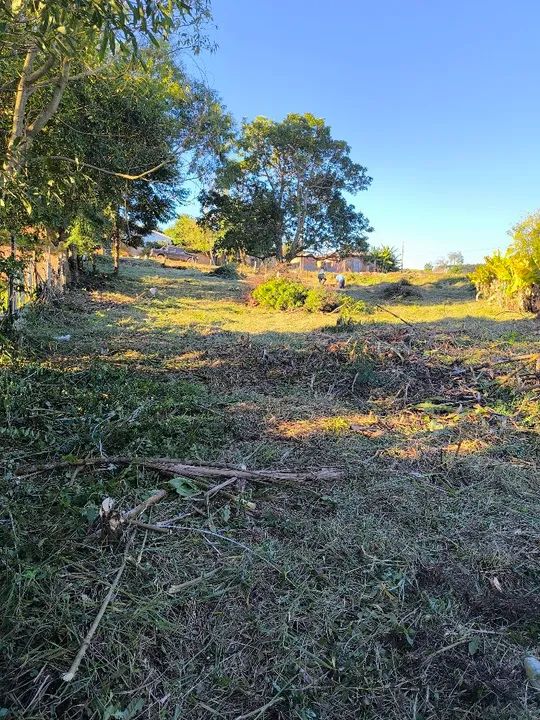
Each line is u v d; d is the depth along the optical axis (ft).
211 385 16.79
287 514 8.34
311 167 75.61
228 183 47.01
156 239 178.50
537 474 10.44
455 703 5.09
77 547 6.86
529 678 5.35
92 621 5.60
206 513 8.13
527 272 42.65
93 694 4.83
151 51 24.38
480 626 6.11
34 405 12.05
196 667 5.32
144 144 31.71
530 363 18.92
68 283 44.70
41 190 16.90
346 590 6.57
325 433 12.43
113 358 20.02
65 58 15.11
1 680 4.81
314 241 80.64
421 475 10.22
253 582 6.55
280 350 21.34
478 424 13.56
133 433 10.87
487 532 8.13
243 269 110.73
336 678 5.30
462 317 39.52
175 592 6.24
